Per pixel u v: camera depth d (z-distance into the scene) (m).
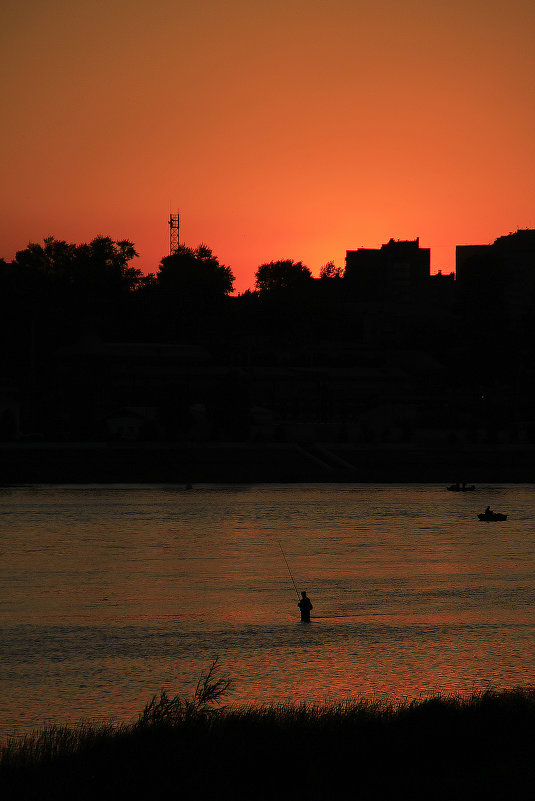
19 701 128.50
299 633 170.38
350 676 142.25
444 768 75.94
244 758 77.75
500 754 79.62
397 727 85.50
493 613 188.75
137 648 158.75
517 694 98.44
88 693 132.88
